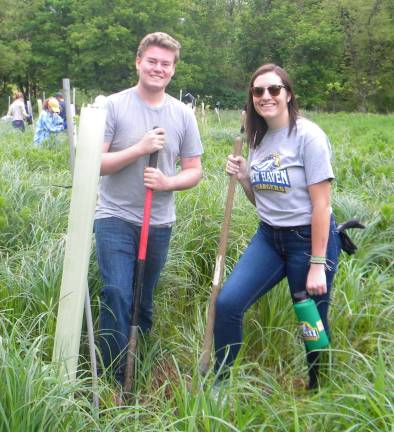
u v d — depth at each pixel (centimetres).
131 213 370
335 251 353
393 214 563
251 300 350
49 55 4728
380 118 2917
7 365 272
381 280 459
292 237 347
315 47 4250
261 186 352
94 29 4119
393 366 340
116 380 364
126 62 4203
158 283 454
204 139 1352
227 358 353
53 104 1236
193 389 313
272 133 351
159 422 295
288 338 407
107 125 363
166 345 405
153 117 367
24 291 409
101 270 365
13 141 1290
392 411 279
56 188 615
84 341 392
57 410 276
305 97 4394
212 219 535
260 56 4688
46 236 482
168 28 4344
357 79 4469
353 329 410
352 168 773
